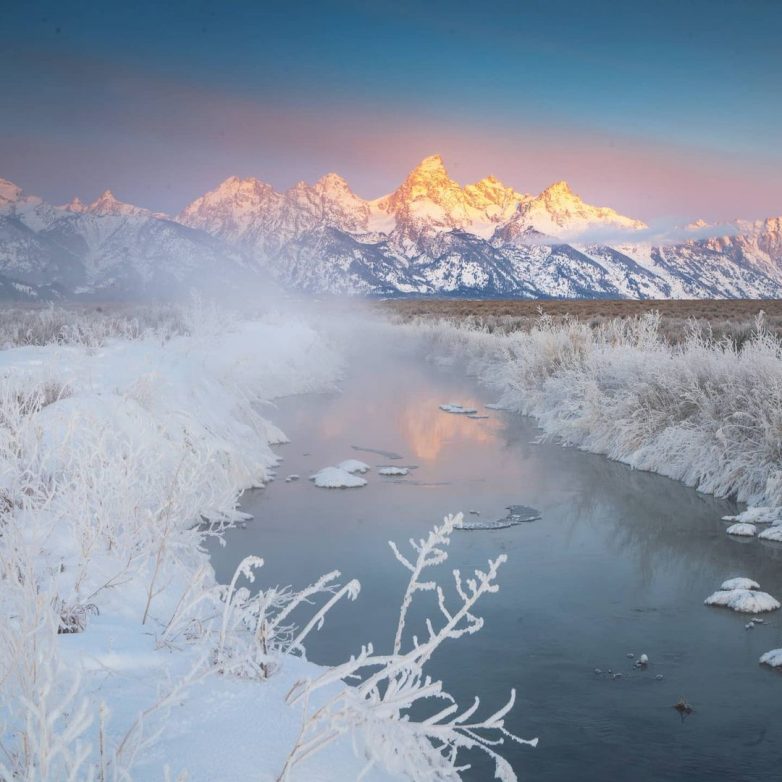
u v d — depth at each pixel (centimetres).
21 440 544
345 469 1181
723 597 677
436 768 278
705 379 1278
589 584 720
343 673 274
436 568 754
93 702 269
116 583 421
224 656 324
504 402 1872
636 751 438
